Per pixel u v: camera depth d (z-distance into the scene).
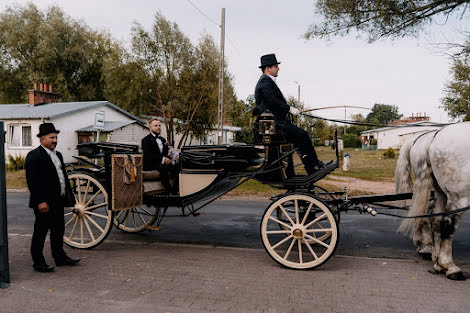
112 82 28.78
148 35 26.67
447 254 4.75
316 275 4.74
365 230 7.43
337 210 5.55
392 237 6.87
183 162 5.96
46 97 29.12
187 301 3.94
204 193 5.90
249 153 5.63
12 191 13.87
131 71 26.89
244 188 13.45
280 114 5.60
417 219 5.24
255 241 6.67
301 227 4.97
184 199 6.04
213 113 27.89
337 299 3.98
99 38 41.28
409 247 6.19
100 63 40.19
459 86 16.38
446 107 20.73
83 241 6.28
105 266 5.12
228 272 4.85
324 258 4.86
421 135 5.49
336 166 5.26
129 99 27.64
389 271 4.89
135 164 5.79
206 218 8.70
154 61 27.02
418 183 5.04
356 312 3.68
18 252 5.82
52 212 4.96
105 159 5.70
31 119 24.28
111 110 29.05
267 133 5.20
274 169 5.45
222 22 19.91
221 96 20.05
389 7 9.95
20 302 3.94
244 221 8.38
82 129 25.48
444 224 4.71
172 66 27.17
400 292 4.17
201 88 26.97
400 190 5.83
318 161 5.53
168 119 29.23
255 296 4.07
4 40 37.84
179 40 27.02
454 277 4.55
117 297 4.05
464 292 4.17
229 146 5.60
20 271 4.93
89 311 3.72
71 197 5.35
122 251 5.91
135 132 28.23
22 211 9.65
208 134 31.64
